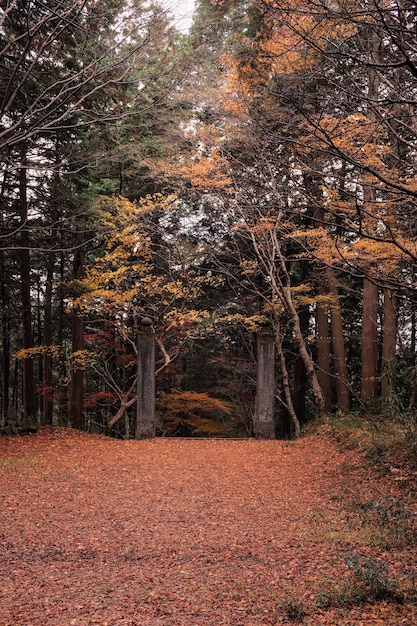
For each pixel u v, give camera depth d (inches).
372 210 252.7
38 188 546.3
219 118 362.3
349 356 843.4
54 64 389.4
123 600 183.8
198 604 179.6
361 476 346.0
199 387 869.2
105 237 580.4
